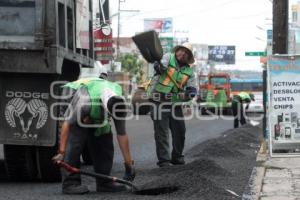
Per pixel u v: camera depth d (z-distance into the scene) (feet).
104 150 26.91
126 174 27.09
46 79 28.73
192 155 41.91
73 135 26.16
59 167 28.71
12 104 28.73
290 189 27.50
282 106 38.04
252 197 25.59
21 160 30.01
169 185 26.23
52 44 27.96
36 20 28.07
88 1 35.96
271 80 38.01
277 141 38.14
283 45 48.88
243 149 47.14
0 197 25.72
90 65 37.27
